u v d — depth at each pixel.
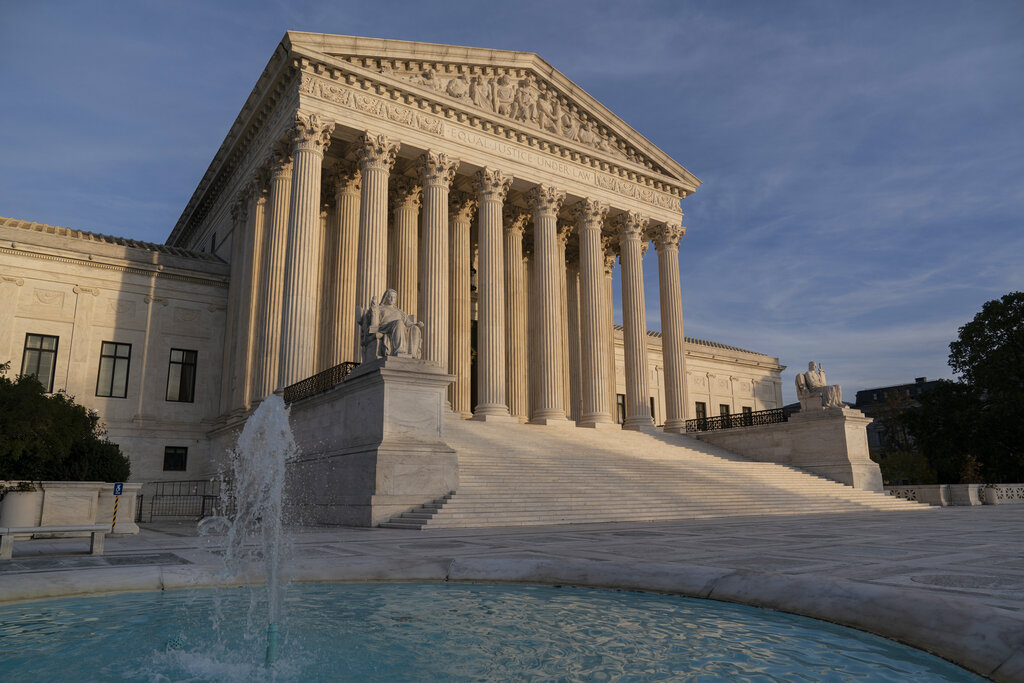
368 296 32.47
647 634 7.11
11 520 18.14
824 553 12.38
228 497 32.81
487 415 35.62
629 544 14.27
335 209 40.19
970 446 52.12
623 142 45.94
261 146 37.47
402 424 22.06
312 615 8.18
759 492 29.12
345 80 34.06
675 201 48.50
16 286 36.12
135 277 39.41
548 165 41.75
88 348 37.31
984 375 51.16
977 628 6.08
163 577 10.14
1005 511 29.67
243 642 6.99
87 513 19.31
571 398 47.91
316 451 26.53
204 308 41.09
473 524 20.06
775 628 7.33
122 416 37.56
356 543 14.97
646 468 29.78
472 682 5.69
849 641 6.73
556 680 5.70
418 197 40.81
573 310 49.12
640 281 44.75
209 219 48.59
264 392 32.06
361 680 5.80
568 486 24.91
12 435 20.28
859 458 34.47
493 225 38.22
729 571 9.31
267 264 33.69
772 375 76.62
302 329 30.27
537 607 8.54
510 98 40.81
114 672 6.07
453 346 40.22
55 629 7.55
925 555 12.01
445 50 37.22
